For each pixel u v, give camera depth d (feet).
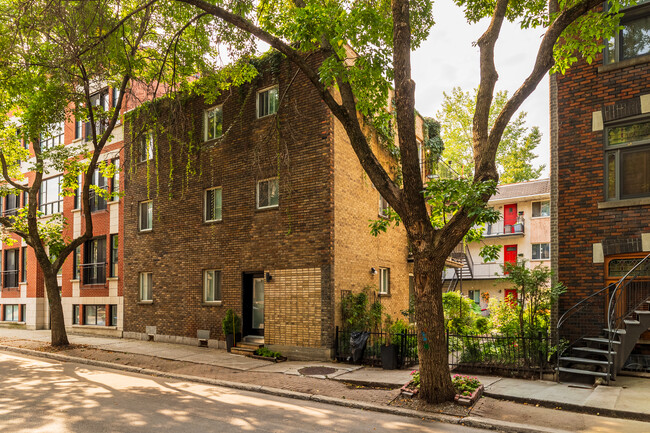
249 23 30.37
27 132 52.70
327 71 29.12
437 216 32.68
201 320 54.65
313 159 47.11
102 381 36.14
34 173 85.05
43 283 82.33
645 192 34.37
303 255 46.75
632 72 35.01
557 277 36.58
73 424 23.43
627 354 32.71
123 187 66.69
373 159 29.81
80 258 73.67
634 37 35.81
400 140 28.14
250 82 52.70
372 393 31.32
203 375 38.22
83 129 75.36
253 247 50.62
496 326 42.09
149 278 62.59
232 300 51.88
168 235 59.36
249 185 51.78
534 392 29.73
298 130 48.42
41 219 81.92
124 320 64.34
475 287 106.32
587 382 32.78
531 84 27.07
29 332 75.66
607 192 35.68
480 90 29.19
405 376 35.96
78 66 45.57
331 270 45.09
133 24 41.24
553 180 37.73
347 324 46.26
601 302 34.81
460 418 25.31
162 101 58.49
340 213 47.29
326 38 32.19
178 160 58.95
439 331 28.07
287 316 47.14
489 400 28.63
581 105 36.88
